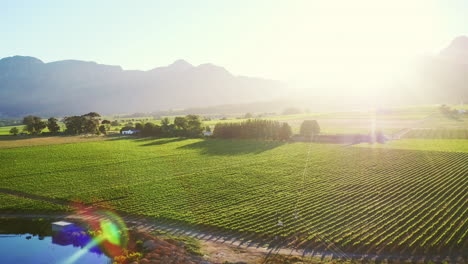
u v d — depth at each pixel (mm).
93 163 83938
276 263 33125
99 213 48312
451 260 33688
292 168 74125
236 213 46531
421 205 48094
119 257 34938
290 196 53594
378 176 64938
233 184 61438
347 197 52875
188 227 42562
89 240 40000
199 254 35219
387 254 35031
